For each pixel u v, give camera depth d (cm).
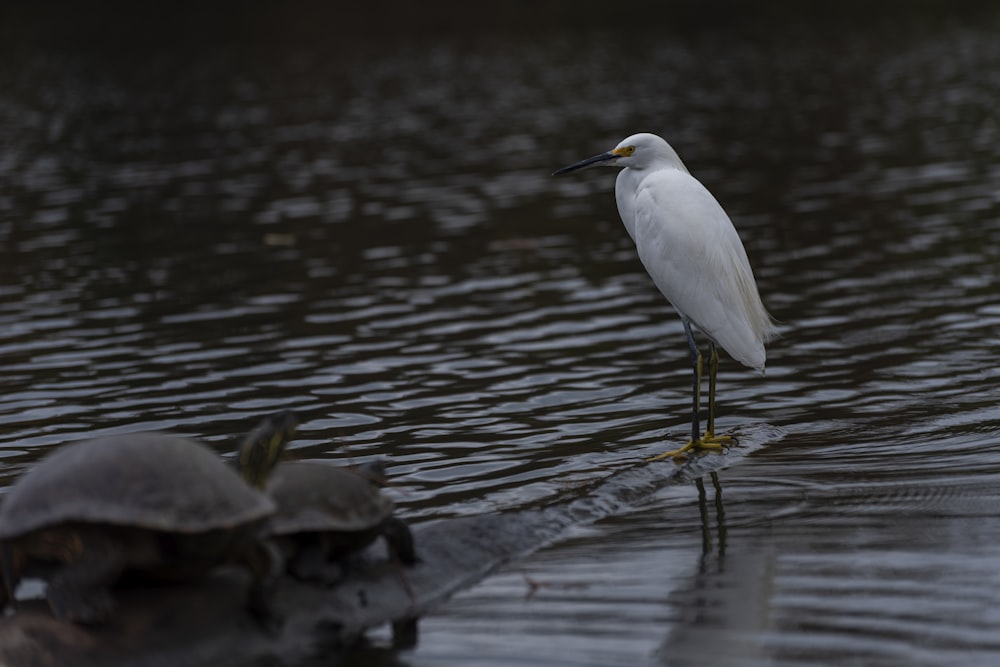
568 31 5988
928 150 2722
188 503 643
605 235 2058
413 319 1560
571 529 892
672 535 865
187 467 660
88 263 1944
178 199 2481
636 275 1772
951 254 1783
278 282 1789
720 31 5862
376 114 3712
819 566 783
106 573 657
